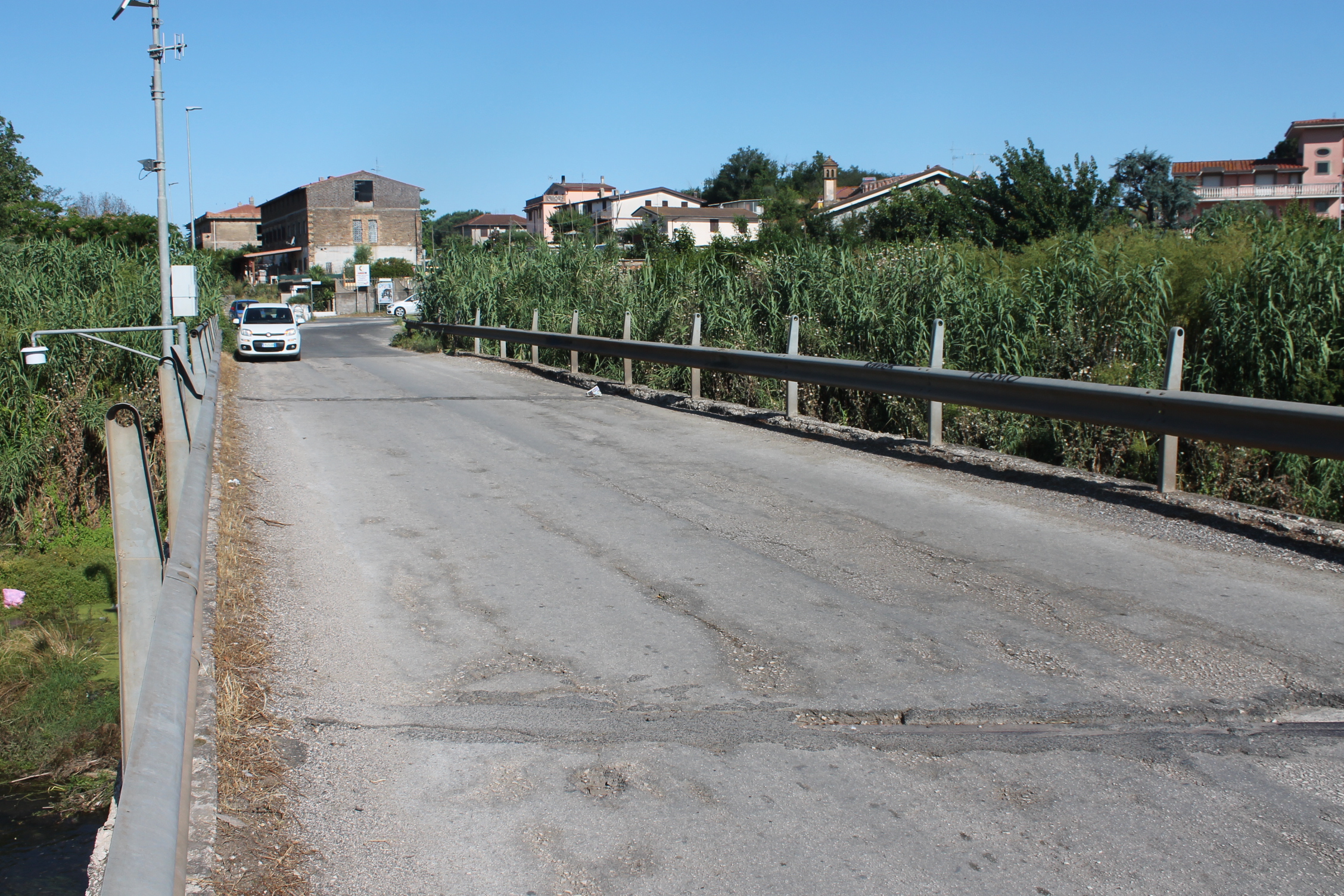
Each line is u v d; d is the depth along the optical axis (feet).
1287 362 31.32
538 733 13.85
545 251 84.99
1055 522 24.95
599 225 300.40
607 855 10.99
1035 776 12.58
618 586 20.35
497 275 86.33
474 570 21.42
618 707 14.69
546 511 26.76
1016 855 10.87
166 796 7.23
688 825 11.55
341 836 11.34
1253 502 28.07
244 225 388.16
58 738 23.09
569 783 12.52
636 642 17.22
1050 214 98.17
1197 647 16.60
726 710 14.57
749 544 23.39
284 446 36.29
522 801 12.10
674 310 57.31
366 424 41.88
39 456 42.78
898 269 45.34
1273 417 22.75
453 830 11.47
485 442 37.52
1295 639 16.83
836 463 32.99
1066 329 37.01
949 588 19.94
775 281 50.85
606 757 13.19
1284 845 11.00
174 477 20.11
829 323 47.16
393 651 16.85
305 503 27.48
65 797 21.06
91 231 156.66
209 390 34.86
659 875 10.61
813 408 43.21
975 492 28.37
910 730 13.88
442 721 14.23
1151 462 30.89
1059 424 33.32
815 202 236.43
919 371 33.50
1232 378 33.45
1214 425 24.38
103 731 23.35
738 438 38.22
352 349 100.32
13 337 47.21
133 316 62.23
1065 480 28.66
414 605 19.17
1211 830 11.30
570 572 21.29
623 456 34.78
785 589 20.06
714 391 50.44
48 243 67.87
